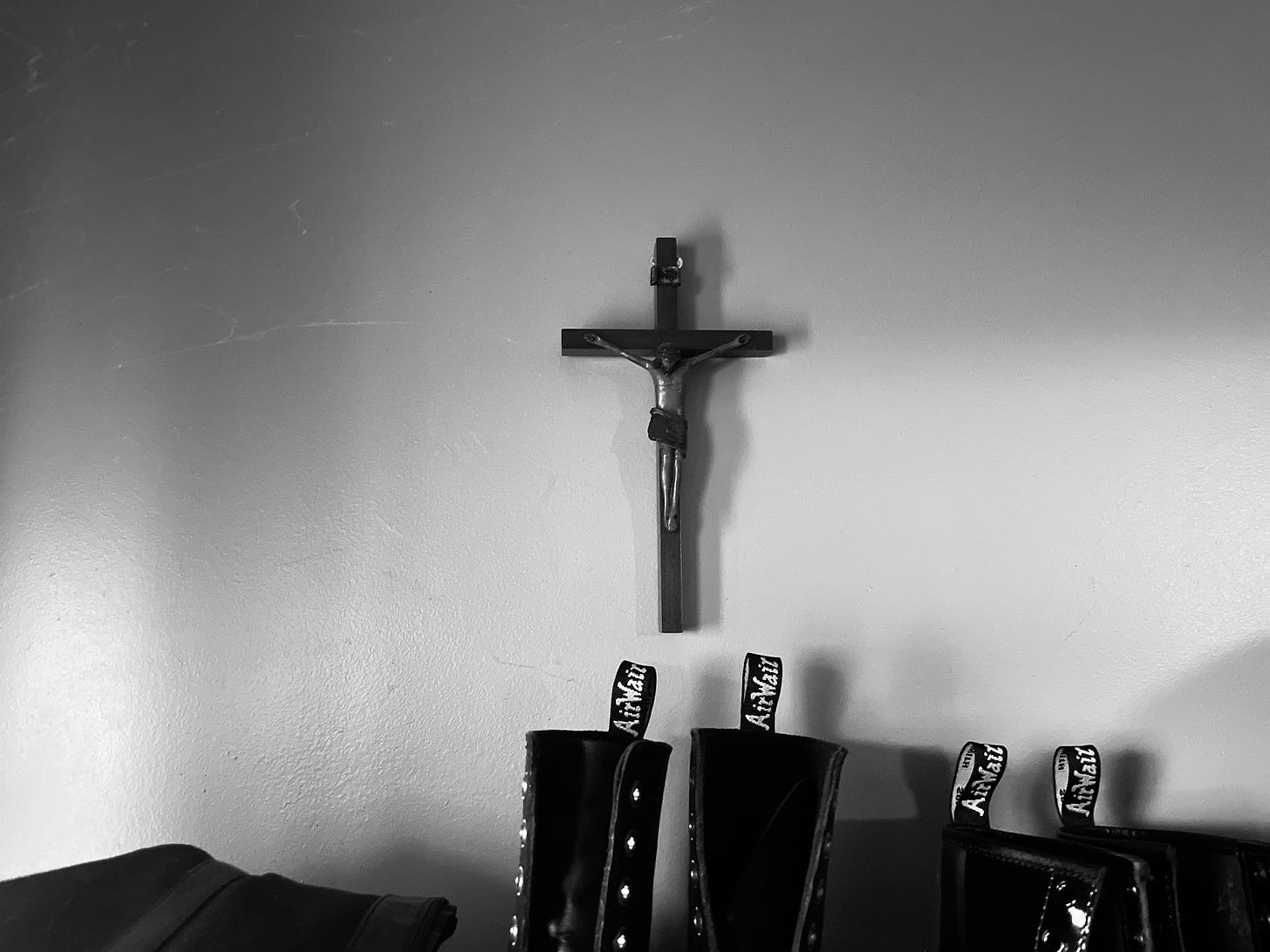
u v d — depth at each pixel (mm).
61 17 1520
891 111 1541
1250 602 1450
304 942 1061
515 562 1442
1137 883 1027
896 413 1486
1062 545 1465
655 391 1426
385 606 1425
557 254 1506
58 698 1394
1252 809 1413
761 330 1438
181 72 1517
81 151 1495
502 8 1543
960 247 1521
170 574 1421
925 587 1454
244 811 1384
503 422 1469
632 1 1548
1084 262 1519
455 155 1519
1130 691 1437
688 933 1142
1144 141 1540
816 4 1552
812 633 1443
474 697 1415
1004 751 1261
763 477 1470
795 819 1154
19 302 1461
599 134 1532
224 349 1465
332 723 1403
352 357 1471
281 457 1449
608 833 1164
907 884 1399
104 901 1104
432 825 1391
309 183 1503
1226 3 1547
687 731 1417
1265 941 1147
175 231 1485
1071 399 1492
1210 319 1508
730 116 1540
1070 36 1554
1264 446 1479
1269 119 1533
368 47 1534
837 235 1521
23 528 1422
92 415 1446
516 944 1115
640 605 1442
